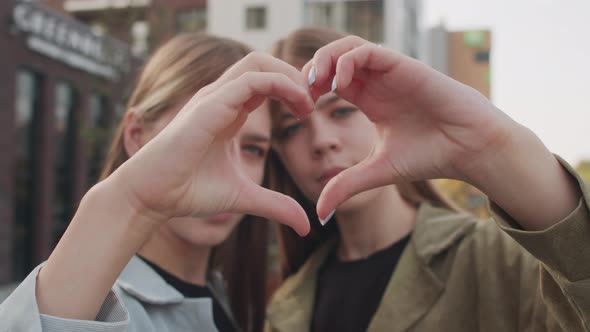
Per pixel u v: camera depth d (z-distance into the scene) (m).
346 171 0.78
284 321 1.46
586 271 0.73
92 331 0.73
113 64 9.02
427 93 0.73
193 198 0.76
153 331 1.07
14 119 10.66
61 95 12.26
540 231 0.74
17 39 10.64
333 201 0.77
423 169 0.77
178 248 1.29
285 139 1.40
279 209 0.78
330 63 0.79
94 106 13.04
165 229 1.27
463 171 0.75
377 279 1.35
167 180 0.74
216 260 1.67
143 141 1.27
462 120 0.73
